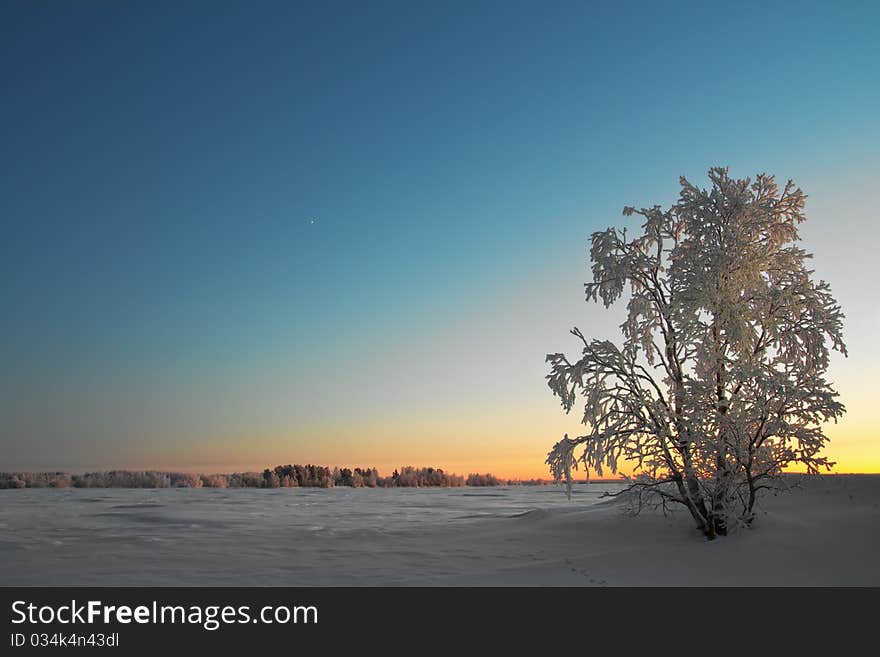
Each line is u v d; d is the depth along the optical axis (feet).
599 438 49.93
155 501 107.86
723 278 51.42
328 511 87.30
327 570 42.83
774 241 53.31
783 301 50.39
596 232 55.42
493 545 52.37
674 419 49.14
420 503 104.78
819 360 50.14
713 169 53.36
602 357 51.21
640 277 55.11
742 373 48.08
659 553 45.78
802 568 40.22
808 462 47.78
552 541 53.21
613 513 59.82
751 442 47.80
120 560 45.91
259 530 63.16
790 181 53.11
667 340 52.90
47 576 40.55
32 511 85.20
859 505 50.90
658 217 54.39
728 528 48.01
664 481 49.60
